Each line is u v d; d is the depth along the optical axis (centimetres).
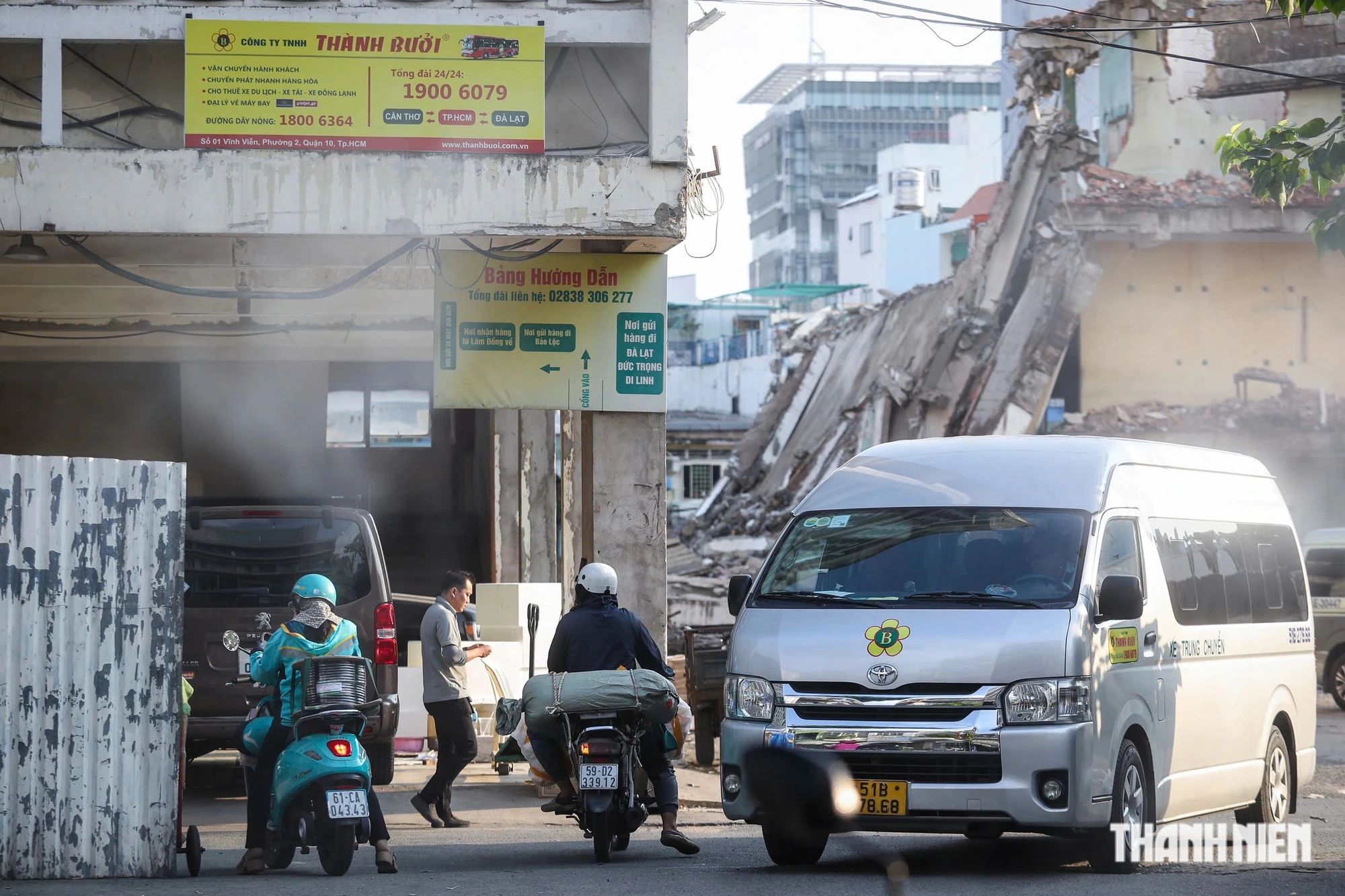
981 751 2255
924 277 19162
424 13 3859
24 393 7469
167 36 3800
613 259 4097
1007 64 14025
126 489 2344
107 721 2322
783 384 14400
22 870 2289
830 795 1367
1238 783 2903
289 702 2423
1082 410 9512
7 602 2292
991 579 2462
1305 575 3409
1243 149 4050
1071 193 9638
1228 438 9325
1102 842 2378
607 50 4159
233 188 3784
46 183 3731
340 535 3612
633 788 2614
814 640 2394
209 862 2703
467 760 3344
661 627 4072
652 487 4097
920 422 10225
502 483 6456
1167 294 9588
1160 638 2605
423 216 3844
